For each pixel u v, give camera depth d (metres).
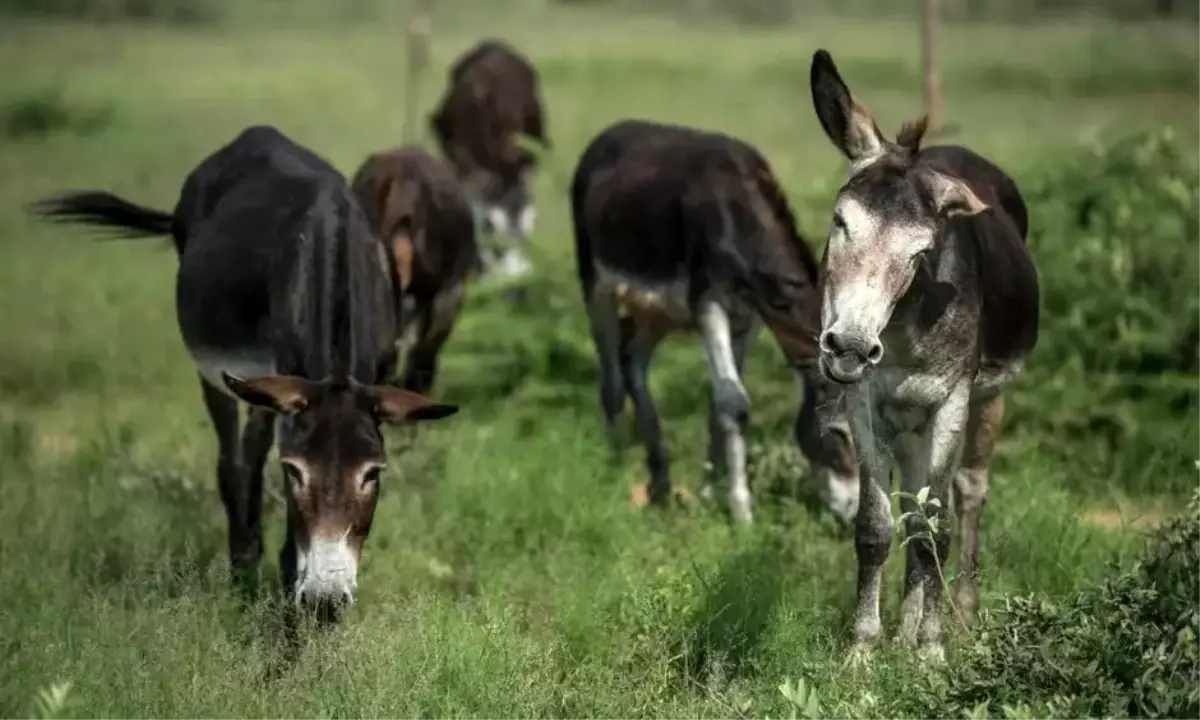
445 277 15.27
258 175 10.61
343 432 8.46
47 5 59.97
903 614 9.12
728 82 43.34
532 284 16.88
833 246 7.90
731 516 11.96
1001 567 10.37
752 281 11.91
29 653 8.67
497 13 69.19
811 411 11.86
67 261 22.80
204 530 11.41
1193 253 14.39
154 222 11.70
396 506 11.91
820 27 62.34
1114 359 13.89
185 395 16.16
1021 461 12.63
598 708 8.20
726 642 8.98
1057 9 56.22
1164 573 8.08
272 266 9.77
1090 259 14.43
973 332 8.78
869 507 8.91
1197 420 12.92
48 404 16.25
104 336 18.33
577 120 35.75
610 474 13.04
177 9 63.47
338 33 60.94
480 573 10.62
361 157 30.44
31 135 34.28
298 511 8.44
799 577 10.30
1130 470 12.73
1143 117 32.88
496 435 13.87
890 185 7.89
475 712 8.15
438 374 15.77
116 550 10.97
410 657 8.62
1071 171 15.52
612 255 13.20
